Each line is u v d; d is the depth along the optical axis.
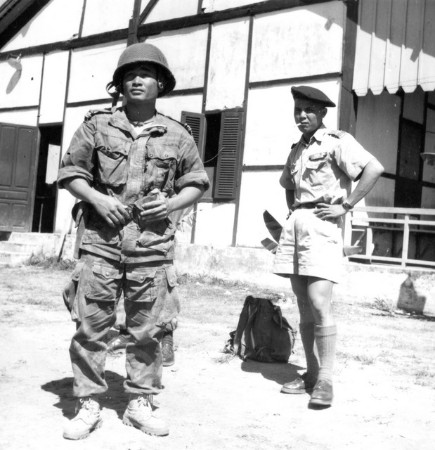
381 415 3.62
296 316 7.61
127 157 3.02
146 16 13.26
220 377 4.36
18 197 14.92
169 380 4.20
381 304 8.95
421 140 12.13
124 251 2.96
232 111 11.52
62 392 3.73
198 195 3.17
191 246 11.48
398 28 9.91
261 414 3.53
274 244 4.27
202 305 8.33
